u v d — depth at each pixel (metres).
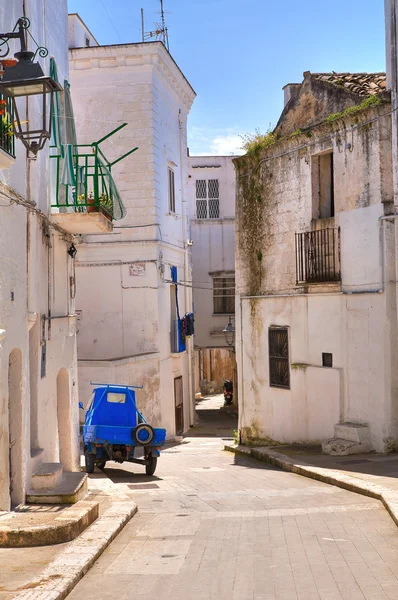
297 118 20.09
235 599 6.82
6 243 9.84
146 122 26.28
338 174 17.98
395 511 10.06
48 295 13.15
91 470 17.48
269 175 20.95
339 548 8.70
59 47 14.59
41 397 12.42
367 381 17.05
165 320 27.23
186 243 30.91
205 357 42.84
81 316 26.44
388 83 16.56
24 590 6.81
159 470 18.11
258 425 21.53
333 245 18.16
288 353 19.97
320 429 18.72
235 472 17.00
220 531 10.05
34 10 12.13
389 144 16.52
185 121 31.58
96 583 7.49
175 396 28.50
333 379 18.12
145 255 26.23
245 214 22.19
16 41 10.65
